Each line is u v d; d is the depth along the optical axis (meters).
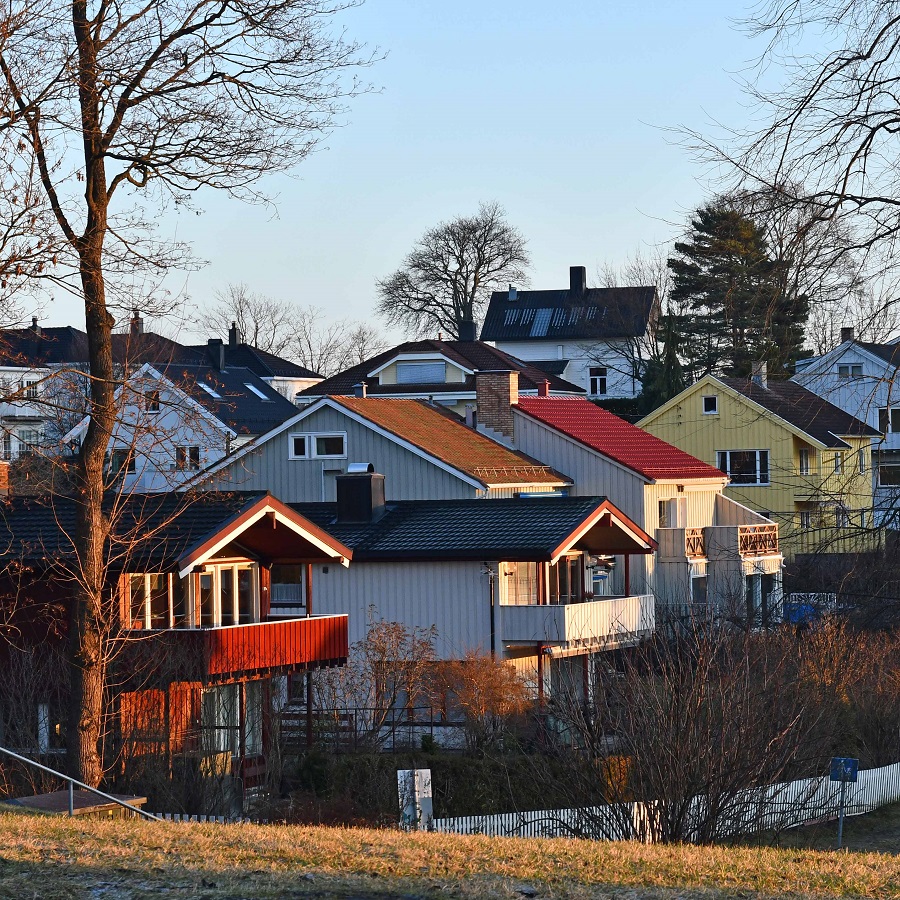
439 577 144.00
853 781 87.00
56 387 85.19
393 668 124.88
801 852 59.53
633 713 76.81
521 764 94.31
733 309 55.62
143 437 93.69
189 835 56.75
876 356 56.56
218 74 82.06
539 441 191.38
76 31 79.12
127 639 88.88
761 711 79.88
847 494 60.16
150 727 95.19
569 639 139.50
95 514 85.88
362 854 52.97
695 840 74.31
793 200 54.38
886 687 126.38
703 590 194.25
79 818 61.78
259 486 178.38
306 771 100.75
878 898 48.81
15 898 45.69
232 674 101.62
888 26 53.94
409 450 170.50
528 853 54.25
